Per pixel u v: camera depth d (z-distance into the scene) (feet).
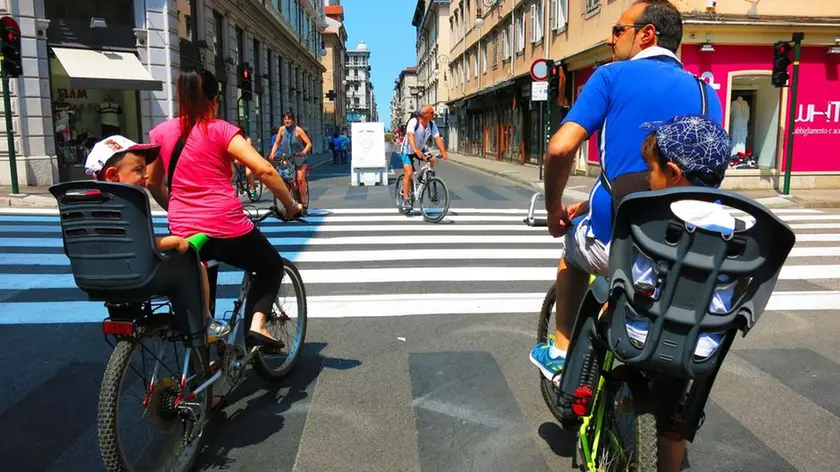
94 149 9.73
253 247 11.57
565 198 48.37
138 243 8.59
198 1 71.92
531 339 16.40
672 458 7.82
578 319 8.52
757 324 17.69
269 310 12.05
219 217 10.85
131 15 58.85
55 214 38.63
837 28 49.93
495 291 20.95
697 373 6.85
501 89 100.27
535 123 86.33
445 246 28.40
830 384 13.66
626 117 8.47
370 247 28.19
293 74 142.72
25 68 52.03
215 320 10.66
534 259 25.70
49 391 13.06
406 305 19.35
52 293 20.31
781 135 51.52
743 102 51.98
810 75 51.39
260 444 11.05
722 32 49.26
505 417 12.12
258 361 12.76
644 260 7.00
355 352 15.48
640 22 9.03
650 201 6.60
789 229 6.34
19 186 51.70
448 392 13.20
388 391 13.24
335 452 10.80
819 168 52.54
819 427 11.75
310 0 170.09
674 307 6.68
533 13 82.79
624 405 7.72
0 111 51.57
